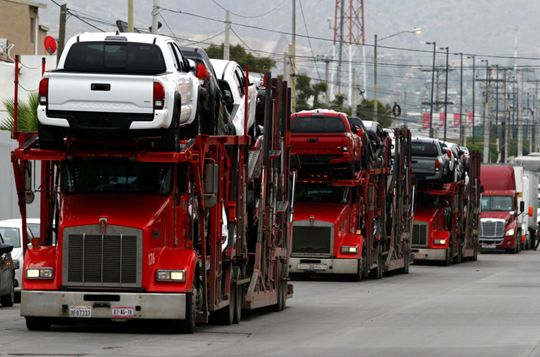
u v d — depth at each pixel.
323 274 83.38
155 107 35.91
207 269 41.22
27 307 37.62
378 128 85.88
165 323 42.84
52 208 40.22
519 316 49.44
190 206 40.09
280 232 53.53
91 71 37.03
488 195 148.25
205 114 43.59
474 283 78.94
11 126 91.69
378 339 38.69
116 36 38.03
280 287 53.66
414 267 107.12
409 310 53.56
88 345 34.84
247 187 46.38
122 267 37.31
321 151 73.44
